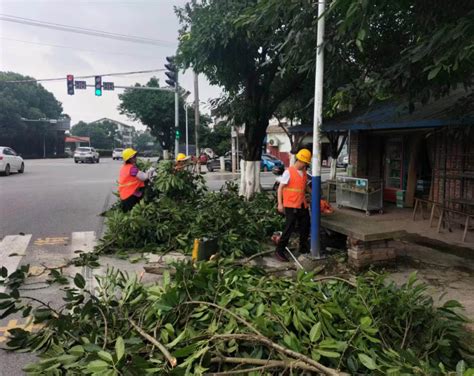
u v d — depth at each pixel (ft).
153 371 8.23
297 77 36.35
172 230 23.26
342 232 19.29
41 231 27.22
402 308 10.62
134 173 26.25
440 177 29.50
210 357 8.82
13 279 13.51
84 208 36.76
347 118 37.76
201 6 33.83
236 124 38.04
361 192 34.24
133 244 22.65
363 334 9.45
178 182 29.96
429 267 19.17
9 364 10.74
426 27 15.34
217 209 25.67
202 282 11.53
